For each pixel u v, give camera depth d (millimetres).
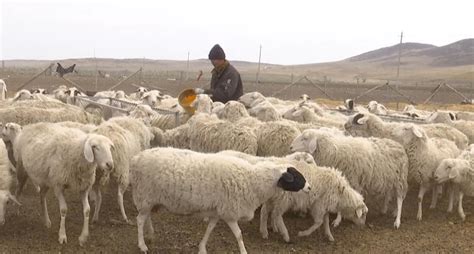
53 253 7887
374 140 10258
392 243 9078
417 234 9570
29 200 10414
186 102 12742
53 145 8188
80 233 8758
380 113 19234
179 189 7492
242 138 10352
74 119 12703
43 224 9102
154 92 18219
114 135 9242
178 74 80562
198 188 7500
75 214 9727
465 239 9391
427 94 49750
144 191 7734
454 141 12719
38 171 8320
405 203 11484
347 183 9055
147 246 8328
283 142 10438
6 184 8734
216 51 13523
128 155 9398
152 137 10961
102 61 190625
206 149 10703
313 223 9812
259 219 9930
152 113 13617
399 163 9977
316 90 48781
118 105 17906
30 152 8438
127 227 9141
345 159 9633
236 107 11844
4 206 8422
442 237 9453
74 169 8070
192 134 10930
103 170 8656
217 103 13336
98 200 9219
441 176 10141
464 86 70688
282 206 8672
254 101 15211
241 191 7676
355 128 11547
